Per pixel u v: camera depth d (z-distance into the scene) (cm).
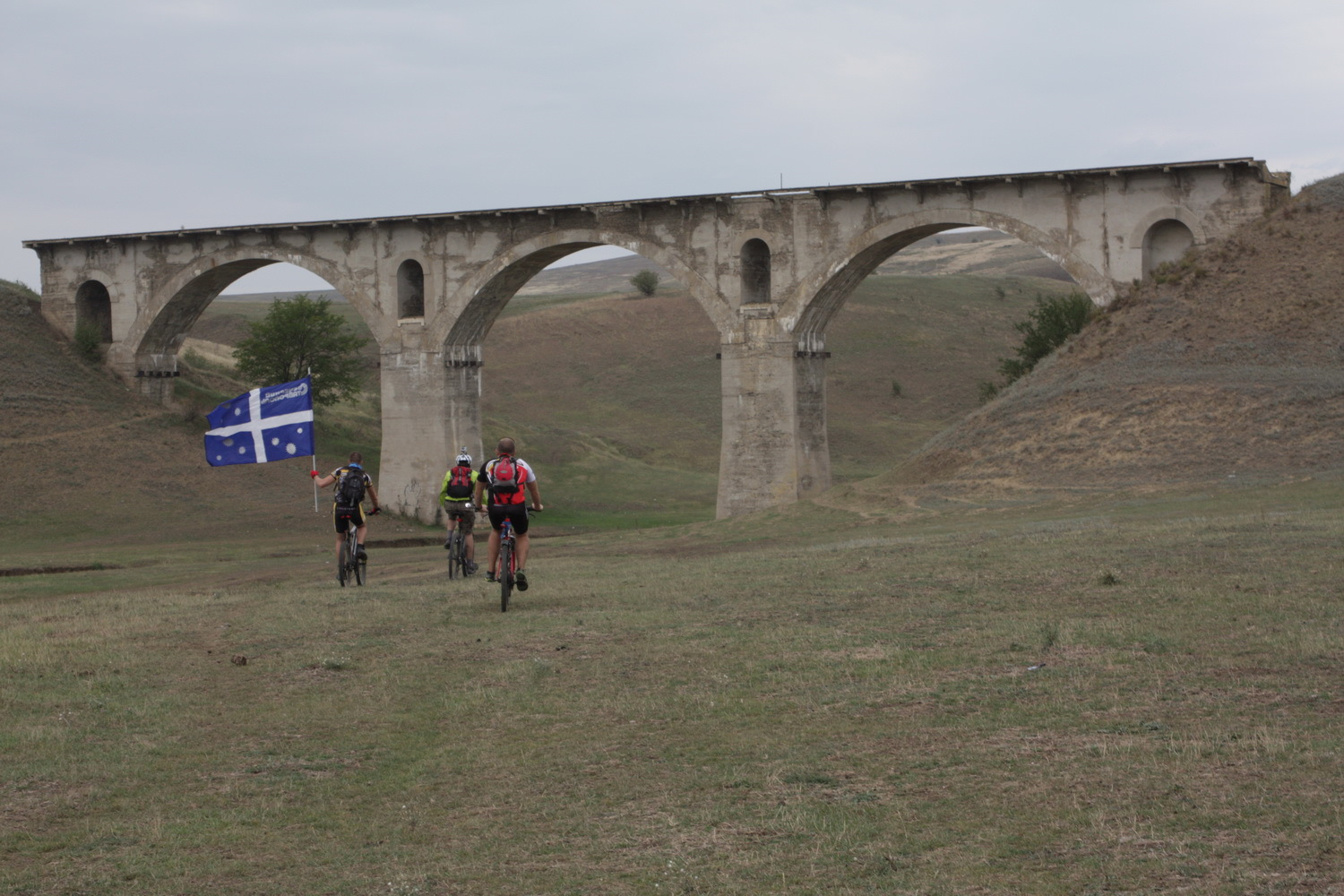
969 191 3878
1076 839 611
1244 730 764
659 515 5781
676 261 4325
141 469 5125
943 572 1608
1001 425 3578
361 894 602
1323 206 3672
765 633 1227
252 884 622
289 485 5291
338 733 925
